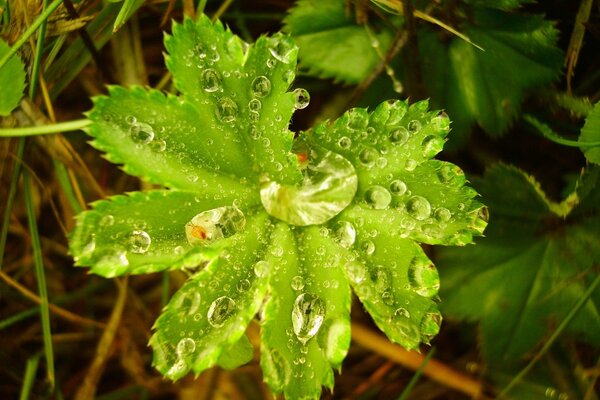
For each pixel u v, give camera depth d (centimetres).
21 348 21
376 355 22
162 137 18
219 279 18
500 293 20
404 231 18
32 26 19
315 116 22
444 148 21
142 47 23
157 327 18
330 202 18
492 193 21
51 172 22
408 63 20
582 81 21
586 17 21
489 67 21
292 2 22
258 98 18
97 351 21
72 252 17
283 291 18
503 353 20
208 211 18
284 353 18
